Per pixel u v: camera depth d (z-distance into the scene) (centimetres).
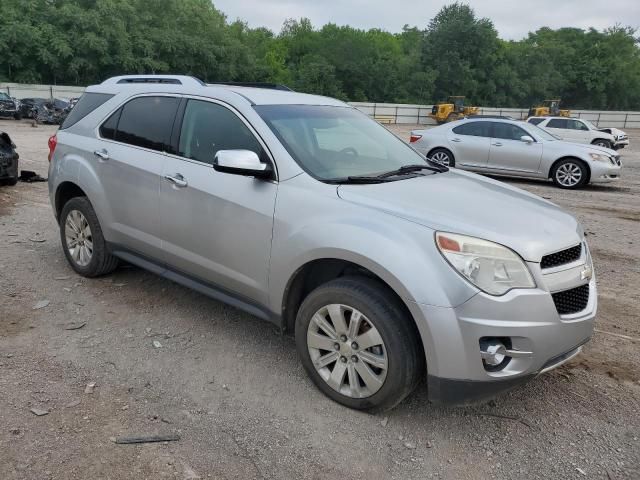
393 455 282
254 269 351
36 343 381
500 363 281
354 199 315
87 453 272
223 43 7362
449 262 275
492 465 279
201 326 418
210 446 283
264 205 341
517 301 272
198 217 379
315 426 303
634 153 2620
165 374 350
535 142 1300
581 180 1255
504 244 279
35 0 5722
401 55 9231
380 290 295
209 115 394
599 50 9306
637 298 520
